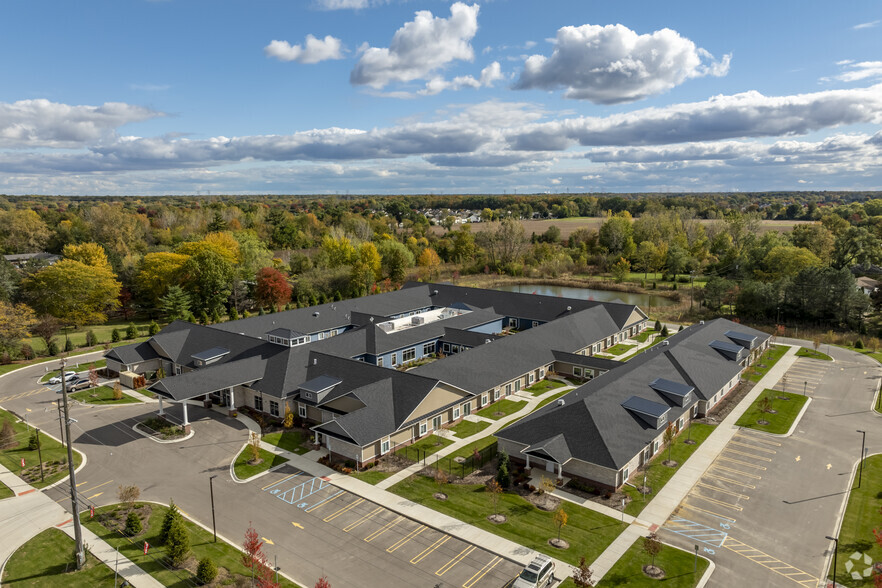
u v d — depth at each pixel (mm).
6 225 158125
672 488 39062
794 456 43656
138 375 61500
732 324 71062
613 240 166125
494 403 56094
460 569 30500
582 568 27531
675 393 47812
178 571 30469
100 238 153000
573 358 63312
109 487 39906
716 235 162375
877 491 38188
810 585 28812
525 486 39312
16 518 36062
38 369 68938
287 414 49281
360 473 41688
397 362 67500
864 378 61719
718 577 29453
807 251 107500
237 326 69062
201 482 40469
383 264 133750
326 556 31734
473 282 139500
